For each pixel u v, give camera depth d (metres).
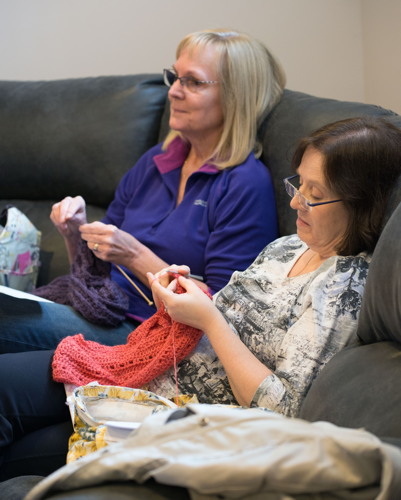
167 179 2.09
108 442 1.18
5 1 2.92
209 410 0.88
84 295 1.83
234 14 2.69
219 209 1.90
